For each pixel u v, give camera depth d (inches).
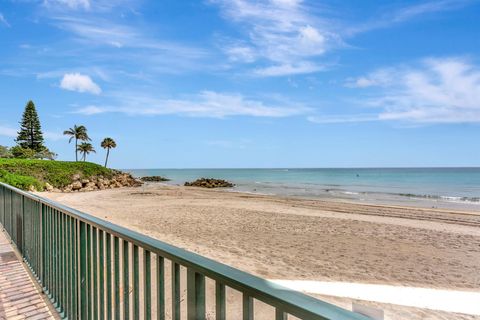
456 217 612.7
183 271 193.0
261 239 388.5
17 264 176.9
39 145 2635.3
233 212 627.2
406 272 280.4
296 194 1227.9
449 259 325.4
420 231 463.5
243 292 39.5
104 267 86.7
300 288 227.6
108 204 780.0
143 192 1283.2
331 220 542.9
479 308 203.0
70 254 109.9
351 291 226.8
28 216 172.1
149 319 63.3
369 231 457.4
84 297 99.2
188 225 470.6
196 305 47.8
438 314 194.9
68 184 1517.0
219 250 322.7
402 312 195.5
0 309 127.0
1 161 1433.3
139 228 431.2
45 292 139.4
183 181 2667.3
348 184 1968.5
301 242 379.6
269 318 150.4
